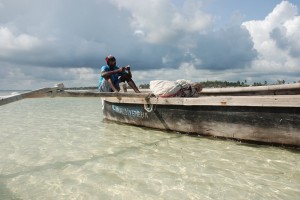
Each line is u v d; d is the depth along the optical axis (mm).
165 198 2850
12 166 3986
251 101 4477
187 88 6203
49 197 2930
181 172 3580
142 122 6773
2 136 6234
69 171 3729
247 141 4730
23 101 21547
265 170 3559
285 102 4074
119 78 7672
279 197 2830
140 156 4340
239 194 2916
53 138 5930
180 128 5793
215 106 5047
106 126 7441
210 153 4367
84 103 18688
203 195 2906
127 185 3201
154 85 6375
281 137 4262
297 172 3457
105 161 4133
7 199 2902
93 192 3031
